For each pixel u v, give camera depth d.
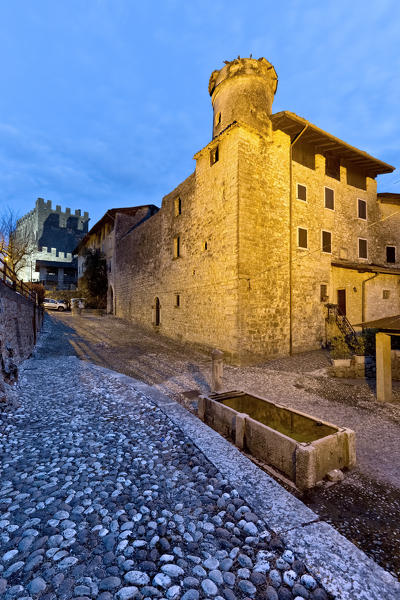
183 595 2.13
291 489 3.80
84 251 35.06
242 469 3.92
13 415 5.59
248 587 2.21
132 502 3.26
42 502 3.18
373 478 4.12
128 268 23.72
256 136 12.05
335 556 2.50
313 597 2.15
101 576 2.28
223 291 12.07
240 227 11.36
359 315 15.40
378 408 6.83
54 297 36.09
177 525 2.90
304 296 13.55
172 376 9.48
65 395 7.03
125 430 5.28
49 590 2.14
